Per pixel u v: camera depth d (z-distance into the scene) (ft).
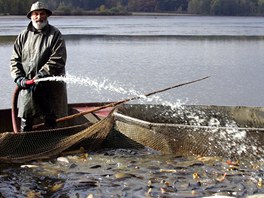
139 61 86.58
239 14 517.55
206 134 25.58
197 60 90.07
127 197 20.79
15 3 323.16
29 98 26.37
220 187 21.72
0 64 76.54
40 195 21.08
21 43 26.50
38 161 25.08
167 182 22.17
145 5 514.68
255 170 23.72
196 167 24.18
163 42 131.64
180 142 26.03
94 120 30.01
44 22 25.93
